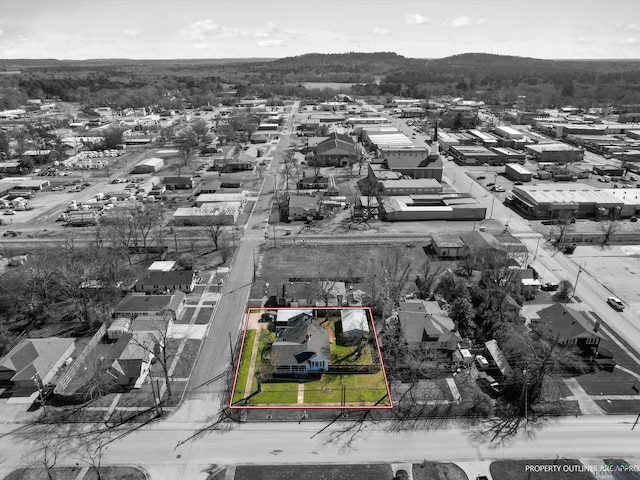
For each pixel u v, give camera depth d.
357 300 92.19
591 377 72.38
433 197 147.50
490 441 61.66
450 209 136.12
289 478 56.25
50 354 75.25
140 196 156.75
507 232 126.88
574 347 77.62
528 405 67.19
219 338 82.19
